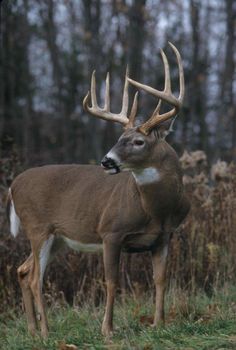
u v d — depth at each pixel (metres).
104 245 13.53
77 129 50.12
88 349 12.12
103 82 48.88
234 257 17.30
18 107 51.03
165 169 13.05
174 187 13.11
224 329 12.76
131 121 13.59
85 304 15.84
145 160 12.95
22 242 17.17
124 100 13.94
